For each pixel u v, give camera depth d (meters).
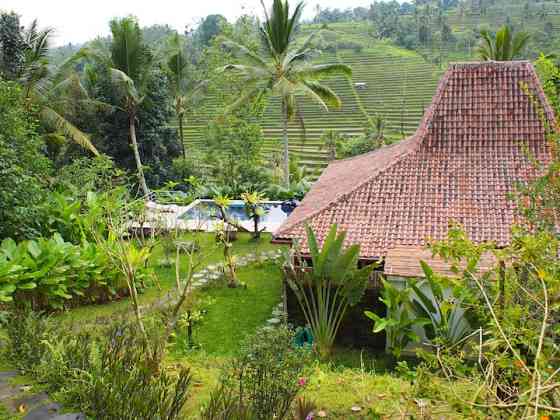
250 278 14.39
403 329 8.86
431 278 7.57
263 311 11.98
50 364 5.17
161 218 15.72
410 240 10.78
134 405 4.36
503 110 12.76
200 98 29.89
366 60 72.44
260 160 31.47
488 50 27.09
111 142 27.02
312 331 10.09
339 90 63.50
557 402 3.78
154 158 28.05
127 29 24.61
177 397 4.93
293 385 5.18
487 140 12.55
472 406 3.63
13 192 11.45
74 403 4.75
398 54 74.12
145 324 8.19
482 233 10.62
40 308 10.20
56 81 22.08
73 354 5.38
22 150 13.31
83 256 11.20
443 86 13.34
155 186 27.53
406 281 9.40
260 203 20.83
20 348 5.77
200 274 14.64
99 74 26.52
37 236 12.21
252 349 5.38
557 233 5.63
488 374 3.70
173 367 6.72
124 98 25.83
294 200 21.94
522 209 6.04
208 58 33.22
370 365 9.38
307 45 25.97
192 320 10.04
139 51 25.08
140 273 12.03
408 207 11.55
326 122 55.25
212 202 22.20
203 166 30.41
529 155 6.88
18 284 9.70
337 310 9.84
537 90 12.85
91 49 24.95
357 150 39.72
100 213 11.94
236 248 17.23
